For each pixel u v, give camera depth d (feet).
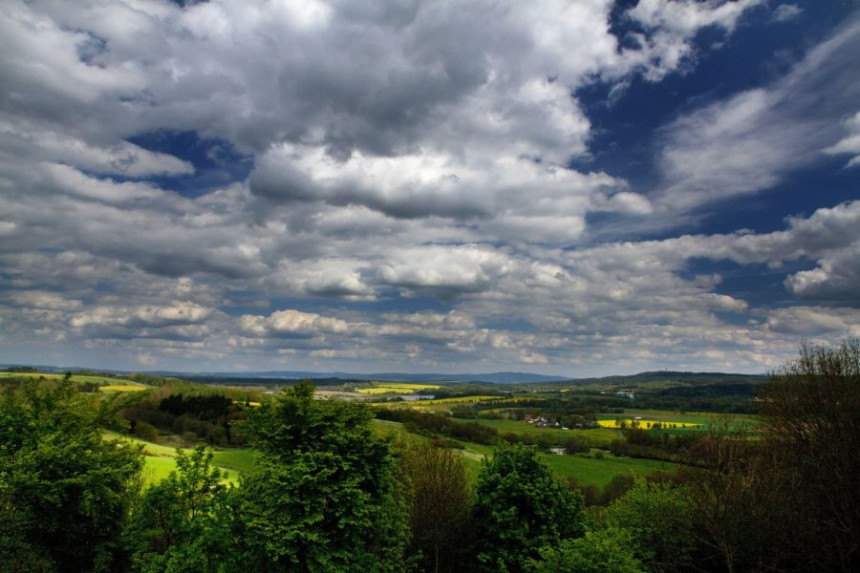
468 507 110.42
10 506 69.67
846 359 93.09
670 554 92.99
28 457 72.02
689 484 92.84
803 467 89.25
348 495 68.74
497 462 106.01
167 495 70.79
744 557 91.91
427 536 105.81
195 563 63.82
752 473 86.58
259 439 73.72
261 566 66.23
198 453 74.38
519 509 98.68
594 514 119.24
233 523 67.92
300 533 63.41
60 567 76.23
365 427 76.64
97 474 76.13
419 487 109.60
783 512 86.17
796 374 98.73
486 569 96.78
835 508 83.61
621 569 66.23
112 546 77.51
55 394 87.56
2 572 64.28
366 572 70.03
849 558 83.97
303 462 68.08
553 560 72.13
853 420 86.69
